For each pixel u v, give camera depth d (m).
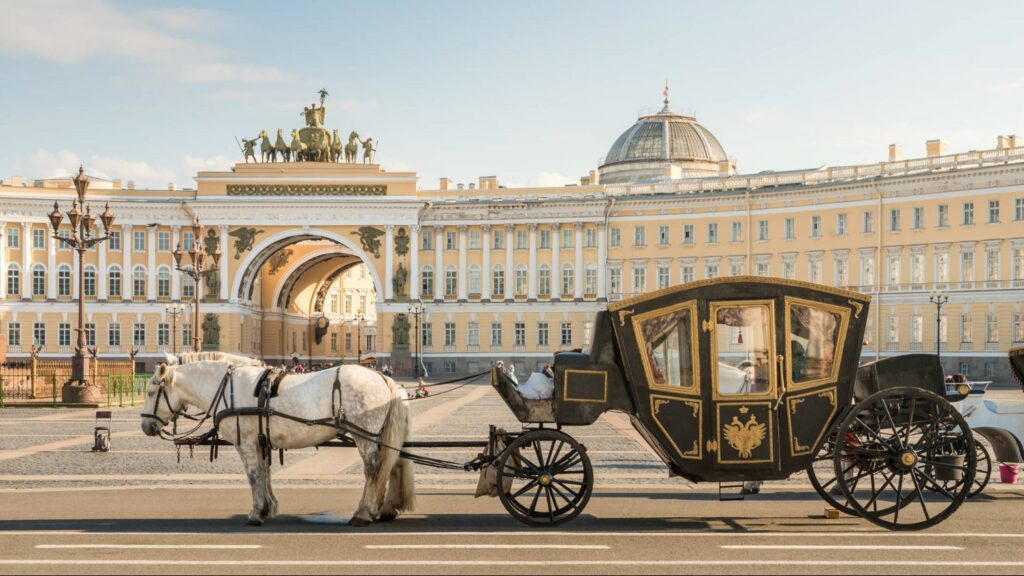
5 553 12.74
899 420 14.96
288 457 24.38
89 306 93.50
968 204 75.06
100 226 93.62
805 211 83.88
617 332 14.68
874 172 81.06
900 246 78.69
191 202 93.12
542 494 18.48
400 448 15.20
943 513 14.52
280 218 93.44
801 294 14.59
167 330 93.88
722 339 14.62
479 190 94.00
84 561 12.24
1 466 22.97
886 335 79.31
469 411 43.28
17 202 91.88
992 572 11.70
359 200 92.94
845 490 14.45
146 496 18.25
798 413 14.57
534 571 11.67
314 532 14.31
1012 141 79.00
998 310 73.44
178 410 15.86
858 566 11.99
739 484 19.75
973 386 22.05
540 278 93.19
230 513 16.20
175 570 11.73
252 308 98.38
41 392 49.22
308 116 97.75
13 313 92.19
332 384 15.03
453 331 93.94
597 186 92.75
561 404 14.77
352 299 127.19
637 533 14.17
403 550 12.91
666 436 14.60
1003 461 19.00
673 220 89.81
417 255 93.31
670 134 104.75
